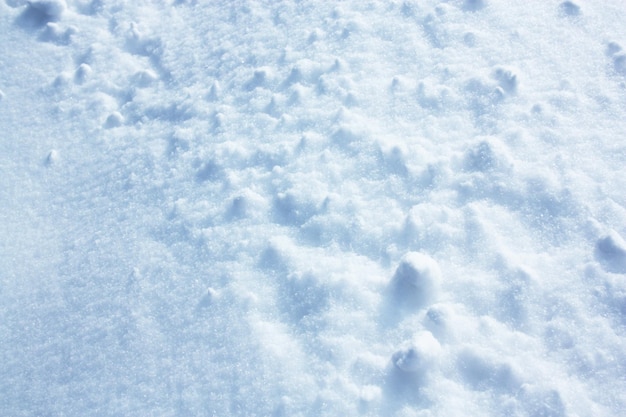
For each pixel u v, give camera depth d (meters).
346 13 3.44
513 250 2.21
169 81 3.54
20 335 2.43
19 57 3.91
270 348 2.08
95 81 3.69
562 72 2.82
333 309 2.15
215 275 2.39
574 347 1.92
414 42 3.15
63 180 3.13
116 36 4.00
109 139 3.30
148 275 2.49
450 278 2.16
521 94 2.76
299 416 1.89
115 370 2.19
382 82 2.98
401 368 1.90
